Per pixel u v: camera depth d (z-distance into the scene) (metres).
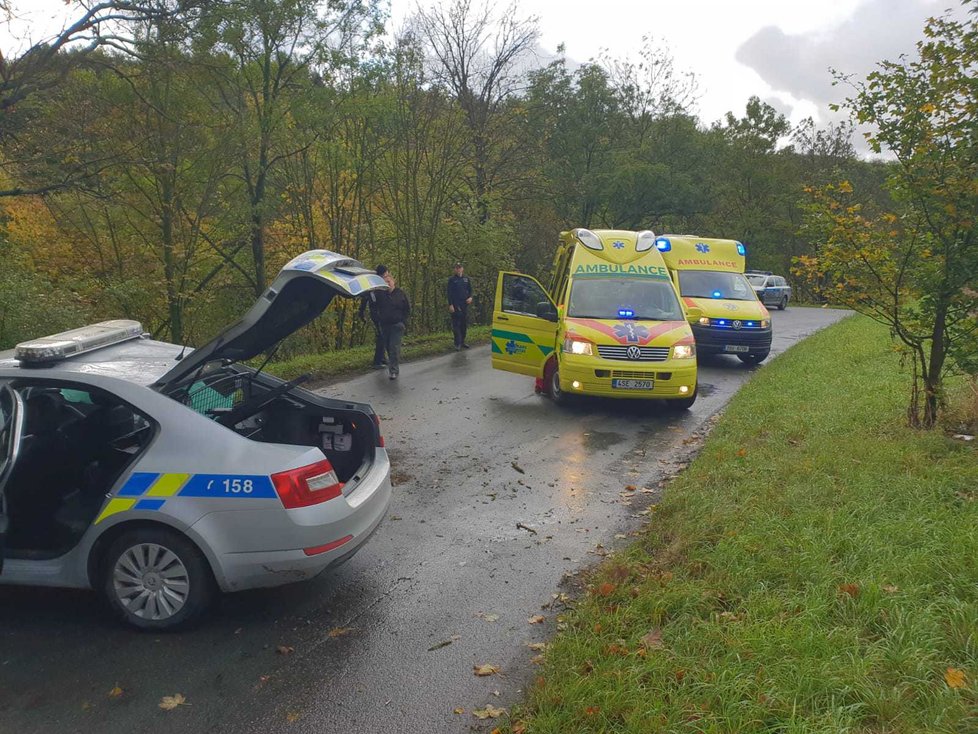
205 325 20.03
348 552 4.37
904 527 4.86
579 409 10.58
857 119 7.08
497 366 11.88
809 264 7.80
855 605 3.88
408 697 3.59
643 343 10.12
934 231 6.98
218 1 12.70
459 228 21.69
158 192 15.32
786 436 7.90
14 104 11.63
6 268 13.10
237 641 4.10
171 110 14.48
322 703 3.54
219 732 3.30
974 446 6.82
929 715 2.97
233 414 4.74
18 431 3.94
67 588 4.48
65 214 15.55
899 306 7.56
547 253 29.09
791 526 5.11
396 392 11.70
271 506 4.05
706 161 35.41
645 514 6.21
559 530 5.87
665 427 9.56
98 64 12.54
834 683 3.19
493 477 7.28
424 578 4.96
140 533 4.09
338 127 17.58
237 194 16.92
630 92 33.16
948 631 3.59
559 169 30.84
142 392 4.24
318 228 20.78
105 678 3.71
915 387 7.68
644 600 4.26
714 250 16.97
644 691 3.33
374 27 16.34
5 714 3.40
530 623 4.36
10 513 4.31
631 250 11.80
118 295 14.71
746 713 3.06
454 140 21.02
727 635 3.74
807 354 15.30
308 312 4.77
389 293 12.77
